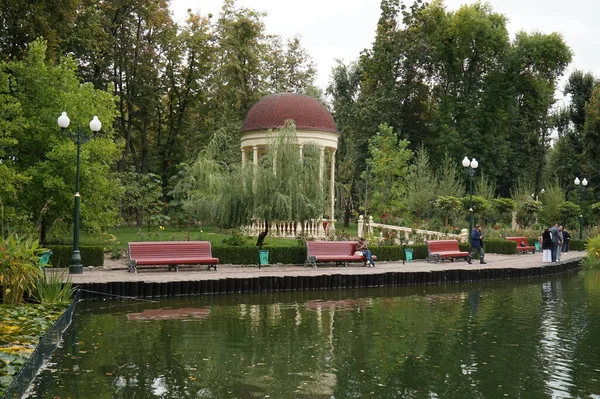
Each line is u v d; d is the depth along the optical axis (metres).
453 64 46.91
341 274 16.31
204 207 20.22
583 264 25.39
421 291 16.36
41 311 9.99
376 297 14.90
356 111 43.84
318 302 13.74
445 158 42.22
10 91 19.05
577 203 43.22
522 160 49.66
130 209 32.19
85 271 16.25
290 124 20.48
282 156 19.95
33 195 18.36
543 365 8.09
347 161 42.22
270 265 19.22
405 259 22.48
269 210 19.30
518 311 12.79
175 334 9.72
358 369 7.73
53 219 19.38
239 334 9.80
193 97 39.12
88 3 30.84
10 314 9.52
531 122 51.69
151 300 13.39
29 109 18.69
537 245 31.12
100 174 19.78
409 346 9.16
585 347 9.23
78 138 15.69
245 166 20.05
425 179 34.78
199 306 12.80
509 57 46.47
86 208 19.09
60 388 6.70
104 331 9.90
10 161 18.05
